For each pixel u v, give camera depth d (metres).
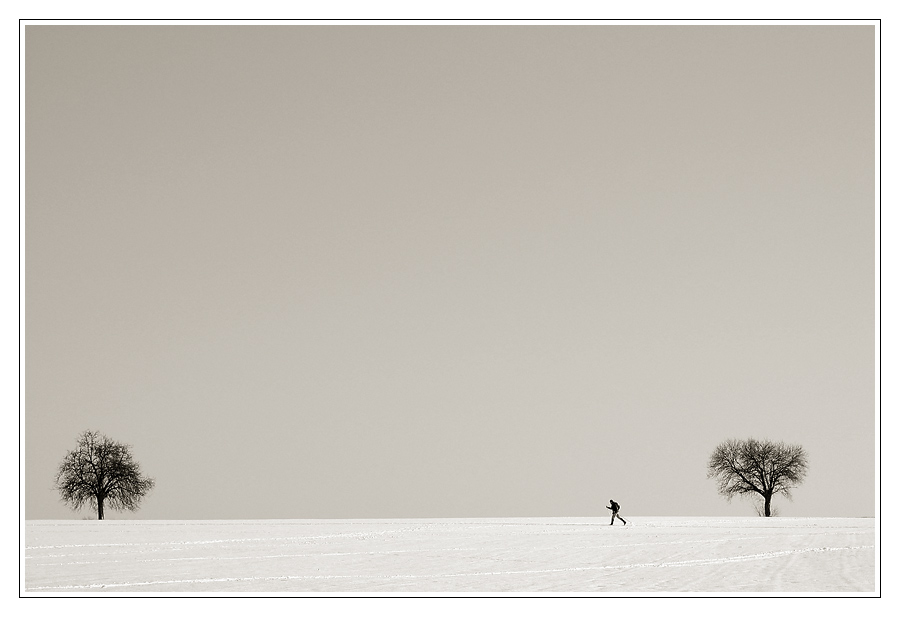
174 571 37.03
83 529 67.56
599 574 36.12
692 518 94.38
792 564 40.00
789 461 110.81
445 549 47.78
